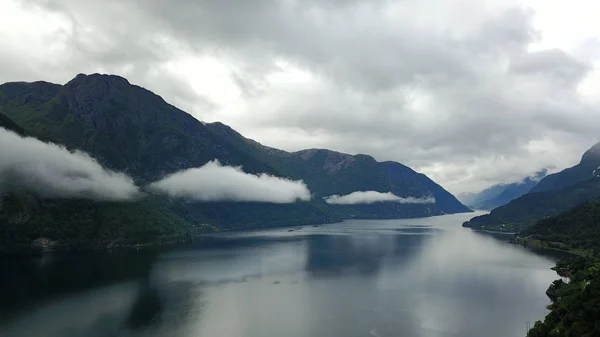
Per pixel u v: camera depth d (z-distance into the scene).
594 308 126.56
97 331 166.00
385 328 169.62
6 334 162.12
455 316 184.00
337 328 169.62
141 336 160.88
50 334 162.38
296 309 194.75
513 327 170.00
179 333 164.50
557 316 142.88
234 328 169.75
